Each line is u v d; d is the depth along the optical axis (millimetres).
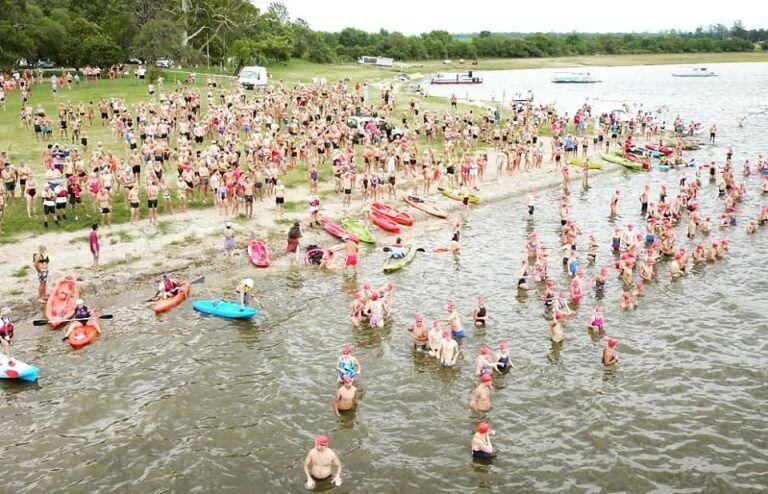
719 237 35031
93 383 20703
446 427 18781
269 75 102625
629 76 163875
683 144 62094
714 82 141000
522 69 182750
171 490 16125
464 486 16391
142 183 38719
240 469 16922
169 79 80312
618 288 28438
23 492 15984
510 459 17406
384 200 41375
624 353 22906
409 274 30344
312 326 24953
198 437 18172
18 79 67562
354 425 18844
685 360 22359
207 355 22594
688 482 16484
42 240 30469
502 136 58188
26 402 19672
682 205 40125
